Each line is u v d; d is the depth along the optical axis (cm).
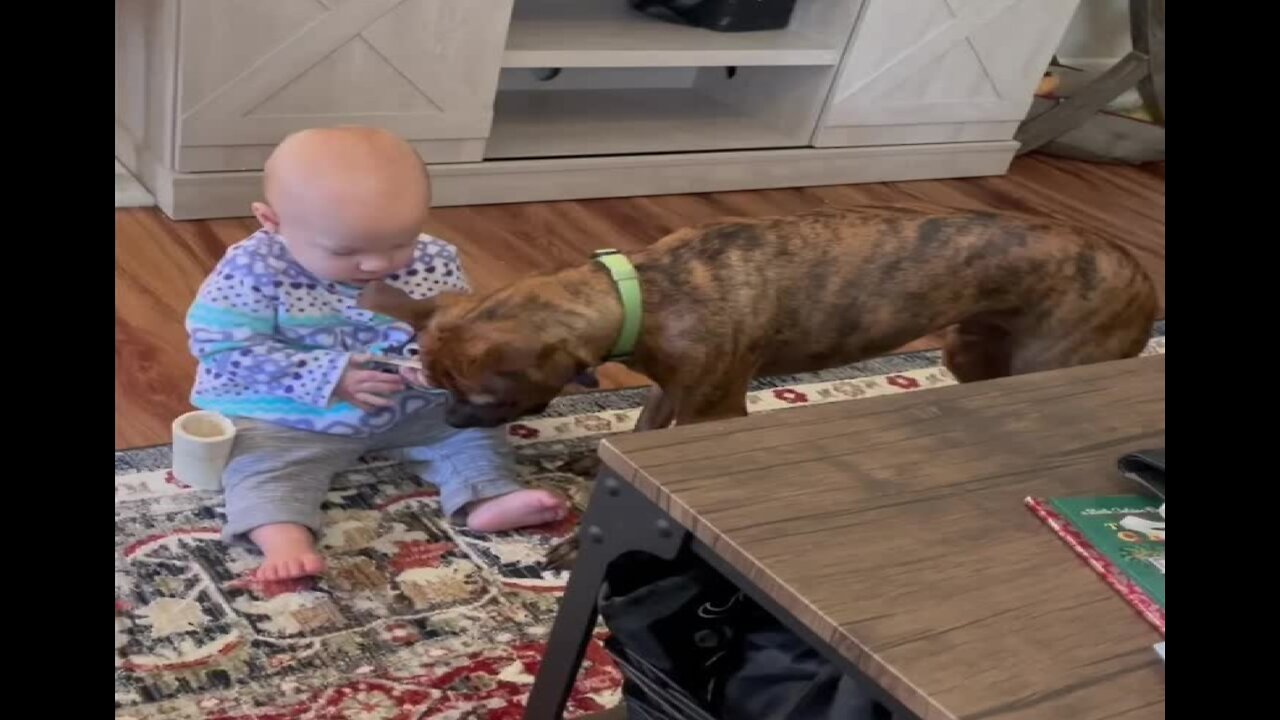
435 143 231
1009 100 298
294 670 123
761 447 99
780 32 275
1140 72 319
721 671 101
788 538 89
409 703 121
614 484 97
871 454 101
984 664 80
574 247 230
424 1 215
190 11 196
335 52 212
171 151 207
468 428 133
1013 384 116
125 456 149
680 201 262
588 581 101
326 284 150
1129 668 81
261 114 210
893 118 285
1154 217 298
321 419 147
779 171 278
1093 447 106
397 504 150
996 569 89
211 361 147
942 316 149
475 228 230
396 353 153
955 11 278
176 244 204
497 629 133
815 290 142
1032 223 152
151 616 126
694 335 135
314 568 135
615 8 271
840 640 81
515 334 124
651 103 284
